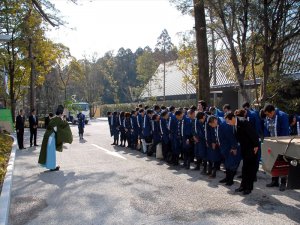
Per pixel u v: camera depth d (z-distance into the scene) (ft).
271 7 40.73
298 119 33.50
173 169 34.14
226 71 75.46
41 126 108.58
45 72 118.21
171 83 138.82
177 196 24.32
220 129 26.61
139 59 169.07
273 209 21.01
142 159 40.47
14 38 87.76
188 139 33.76
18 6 70.85
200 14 46.75
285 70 50.83
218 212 20.66
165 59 152.05
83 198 24.49
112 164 37.47
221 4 41.06
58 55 125.29
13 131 83.71
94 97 207.82
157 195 24.68
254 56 43.78
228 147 26.66
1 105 118.42
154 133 40.22
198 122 31.32
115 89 197.16
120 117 53.31
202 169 33.91
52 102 162.81
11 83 103.96
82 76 174.50
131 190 26.22
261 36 41.75
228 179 27.25
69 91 213.25
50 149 34.53
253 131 23.97
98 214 20.98
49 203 23.63
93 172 33.32
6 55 93.09
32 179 31.19
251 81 57.82
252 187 24.48
